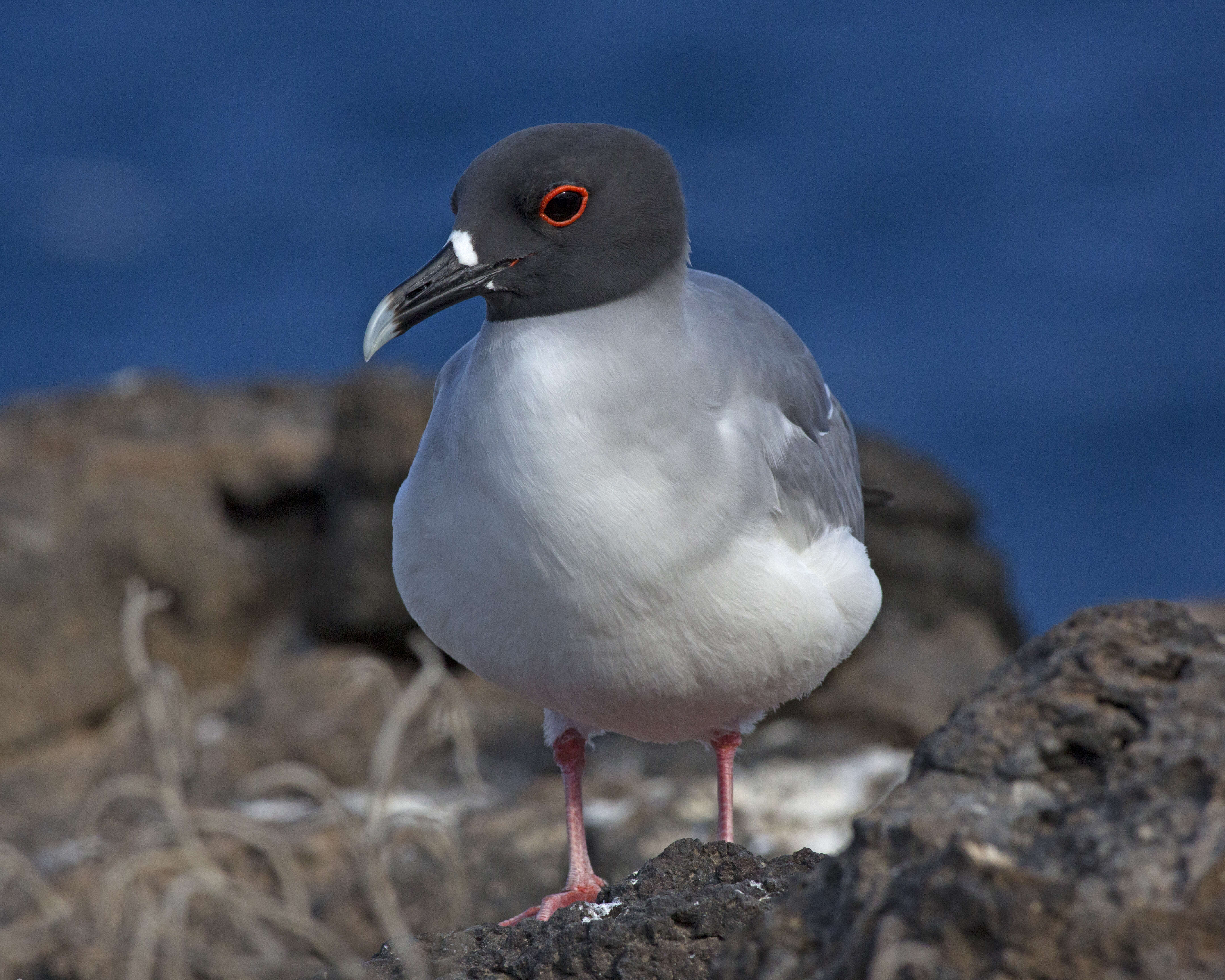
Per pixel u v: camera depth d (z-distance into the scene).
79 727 15.11
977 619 16.08
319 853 11.16
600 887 8.40
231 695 15.20
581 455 6.93
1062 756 4.73
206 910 9.56
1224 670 4.73
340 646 15.74
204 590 15.90
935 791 4.73
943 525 16.61
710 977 5.31
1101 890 4.27
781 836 11.87
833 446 8.80
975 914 4.27
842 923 4.56
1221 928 4.17
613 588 7.09
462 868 10.41
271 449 16.81
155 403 18.48
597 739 14.12
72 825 12.85
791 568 7.52
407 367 16.81
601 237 7.15
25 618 14.95
